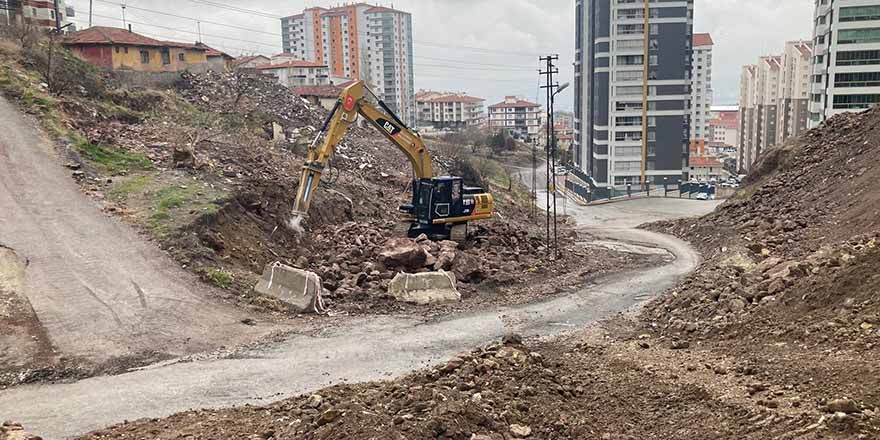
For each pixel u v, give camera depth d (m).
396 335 16.64
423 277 20.50
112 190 23.41
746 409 9.76
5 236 18.83
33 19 55.47
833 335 12.44
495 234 29.16
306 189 24.20
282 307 18.09
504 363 12.54
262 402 12.09
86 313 15.68
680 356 14.21
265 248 22.61
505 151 105.44
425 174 27.39
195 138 31.36
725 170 112.00
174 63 52.41
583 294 21.78
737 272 20.61
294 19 146.12
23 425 11.02
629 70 76.81
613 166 79.50
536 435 9.46
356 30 134.25
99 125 30.11
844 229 22.19
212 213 21.75
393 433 8.53
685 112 77.62
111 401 12.06
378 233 26.81
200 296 17.55
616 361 14.25
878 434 7.65
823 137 34.81
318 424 9.57
